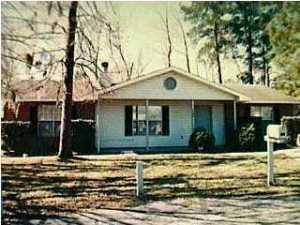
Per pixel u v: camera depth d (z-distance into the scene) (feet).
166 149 50.57
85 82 47.06
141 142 51.52
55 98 43.62
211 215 21.53
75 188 27.78
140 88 50.49
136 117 51.70
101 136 49.34
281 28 56.18
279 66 58.08
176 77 52.13
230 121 55.11
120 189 27.76
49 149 42.86
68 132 39.68
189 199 25.12
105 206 23.53
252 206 23.40
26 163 36.19
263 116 56.59
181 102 53.83
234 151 48.01
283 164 37.01
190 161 39.29
